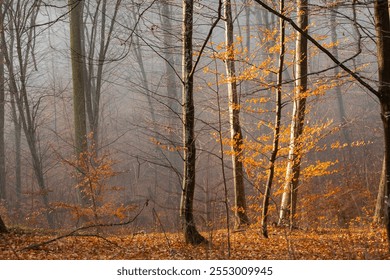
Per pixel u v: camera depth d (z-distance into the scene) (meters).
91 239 13.01
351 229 13.48
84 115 22.41
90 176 18.12
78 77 22.56
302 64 14.62
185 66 11.64
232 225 15.85
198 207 14.31
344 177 19.36
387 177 9.68
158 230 16.12
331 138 29.05
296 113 13.93
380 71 9.41
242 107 13.50
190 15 11.62
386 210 9.84
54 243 12.00
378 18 9.40
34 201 25.58
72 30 22.70
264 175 13.78
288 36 13.46
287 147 13.54
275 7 13.58
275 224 15.10
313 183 17.17
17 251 10.76
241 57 13.56
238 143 13.78
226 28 15.23
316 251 11.16
